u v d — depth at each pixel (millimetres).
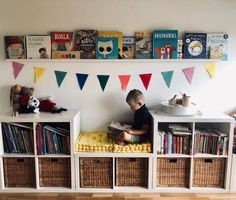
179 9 2508
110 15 2508
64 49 2516
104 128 2678
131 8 2502
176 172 2391
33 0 2488
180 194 2342
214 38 2518
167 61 2543
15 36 2496
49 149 2377
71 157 2328
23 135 2365
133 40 2523
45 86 2611
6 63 2576
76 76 2600
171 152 2363
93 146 2328
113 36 2496
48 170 2393
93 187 2391
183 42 2518
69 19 2510
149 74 2596
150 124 2426
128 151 2320
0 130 2342
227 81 2619
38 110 2490
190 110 2352
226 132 2354
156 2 2498
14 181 2416
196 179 2396
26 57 2521
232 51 2576
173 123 2553
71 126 2297
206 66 2596
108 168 2369
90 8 2498
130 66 2584
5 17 2508
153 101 2635
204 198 2277
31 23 2514
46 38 2502
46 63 2578
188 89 2627
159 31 2488
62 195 2320
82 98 2631
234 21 2529
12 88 2559
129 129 2373
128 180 2398
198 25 2529
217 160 2375
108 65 2584
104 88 2617
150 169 2334
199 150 2381
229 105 2643
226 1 2502
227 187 2373
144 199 2252
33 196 2307
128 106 2643
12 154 2365
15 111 2434
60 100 2633
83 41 2504
